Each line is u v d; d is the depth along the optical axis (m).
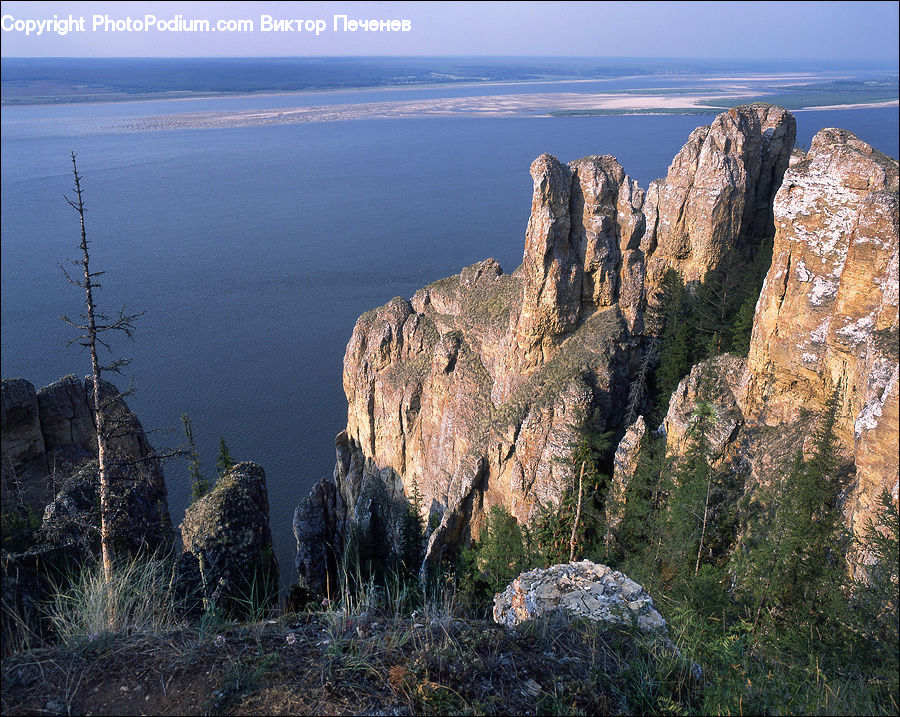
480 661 9.66
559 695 9.34
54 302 190.12
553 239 62.44
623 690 9.76
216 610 10.52
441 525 63.69
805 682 11.30
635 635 11.03
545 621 11.00
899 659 15.55
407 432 82.00
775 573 28.33
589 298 65.56
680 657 10.45
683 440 45.88
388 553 70.75
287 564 74.56
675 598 29.61
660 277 71.12
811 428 38.91
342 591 10.94
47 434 35.91
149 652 9.25
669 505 40.97
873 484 27.30
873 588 20.50
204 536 21.03
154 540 25.77
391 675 9.12
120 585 10.55
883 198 34.03
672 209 69.31
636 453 48.78
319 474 102.25
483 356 76.38
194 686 8.71
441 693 8.85
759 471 40.81
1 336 160.12
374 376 85.00
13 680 8.65
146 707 8.38
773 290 41.84
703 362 49.28
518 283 77.19
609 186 63.69
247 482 24.47
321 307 186.62
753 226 75.06
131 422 33.62
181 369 143.38
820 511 31.33
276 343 159.25
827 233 38.19
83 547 17.36
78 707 8.32
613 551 46.62
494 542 54.25
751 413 43.62
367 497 83.44
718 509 40.16
